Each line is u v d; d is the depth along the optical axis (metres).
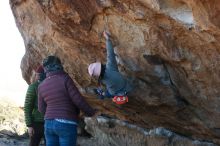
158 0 4.88
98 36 5.93
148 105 6.54
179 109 6.29
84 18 5.81
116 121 7.90
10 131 10.49
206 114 6.03
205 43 4.98
